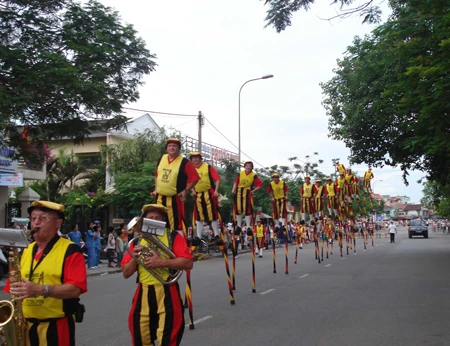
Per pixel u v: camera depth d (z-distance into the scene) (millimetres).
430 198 71625
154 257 4691
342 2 10250
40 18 14562
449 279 14336
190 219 27391
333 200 22875
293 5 10867
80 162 34000
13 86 13320
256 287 13305
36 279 4016
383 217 130625
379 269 17578
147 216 5008
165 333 4695
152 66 16094
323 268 18281
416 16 12812
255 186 12273
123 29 15602
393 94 13297
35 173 25109
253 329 8195
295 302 10789
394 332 7844
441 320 8711
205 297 11688
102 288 14102
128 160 30906
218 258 26391
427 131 14398
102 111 14891
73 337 4129
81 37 14734
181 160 7328
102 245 25797
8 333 3676
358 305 10289
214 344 7234
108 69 15219
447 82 11086
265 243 33594
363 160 23797
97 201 28797
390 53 15891
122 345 7285
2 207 22500
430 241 42156
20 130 17188
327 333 7828
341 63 22609
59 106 14438
